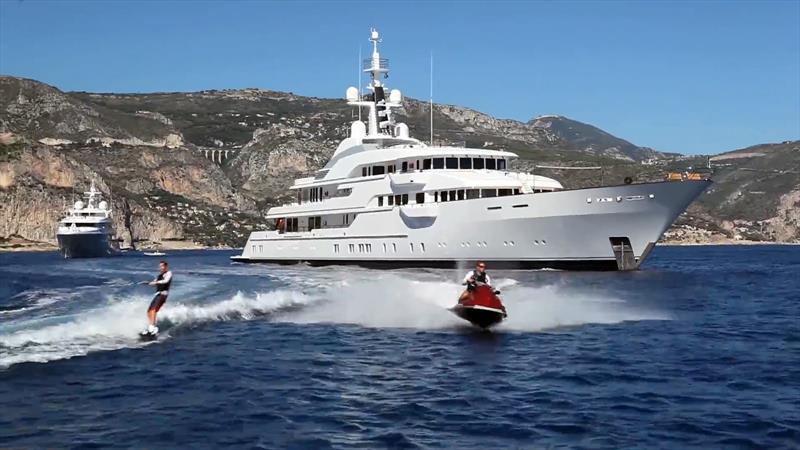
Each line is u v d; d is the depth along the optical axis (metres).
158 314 26.75
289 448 11.41
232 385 15.97
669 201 45.94
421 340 22.53
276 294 34.62
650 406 14.03
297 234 69.38
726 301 36.16
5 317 25.47
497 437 12.05
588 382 16.25
